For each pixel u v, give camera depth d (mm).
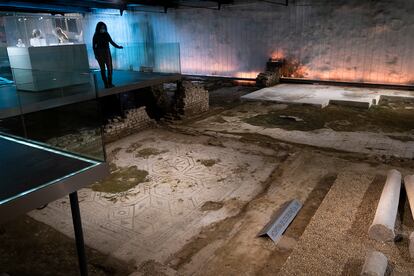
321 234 5031
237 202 6465
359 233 5039
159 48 19734
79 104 9945
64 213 6320
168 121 11867
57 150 4438
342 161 7871
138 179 7539
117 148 9414
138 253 5148
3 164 4047
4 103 8484
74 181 3744
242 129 10773
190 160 8438
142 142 9844
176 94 12250
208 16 18594
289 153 8555
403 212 5617
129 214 6203
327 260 4477
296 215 5852
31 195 3373
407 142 9203
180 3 19078
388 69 14867
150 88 12859
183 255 5047
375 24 14594
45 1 14500
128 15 21062
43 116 9992
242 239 5285
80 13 21312
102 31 9836
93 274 4766
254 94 14828
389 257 4520
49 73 9594
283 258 4797
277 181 7145
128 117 10492
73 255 5164
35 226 5934
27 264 5000
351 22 15070
